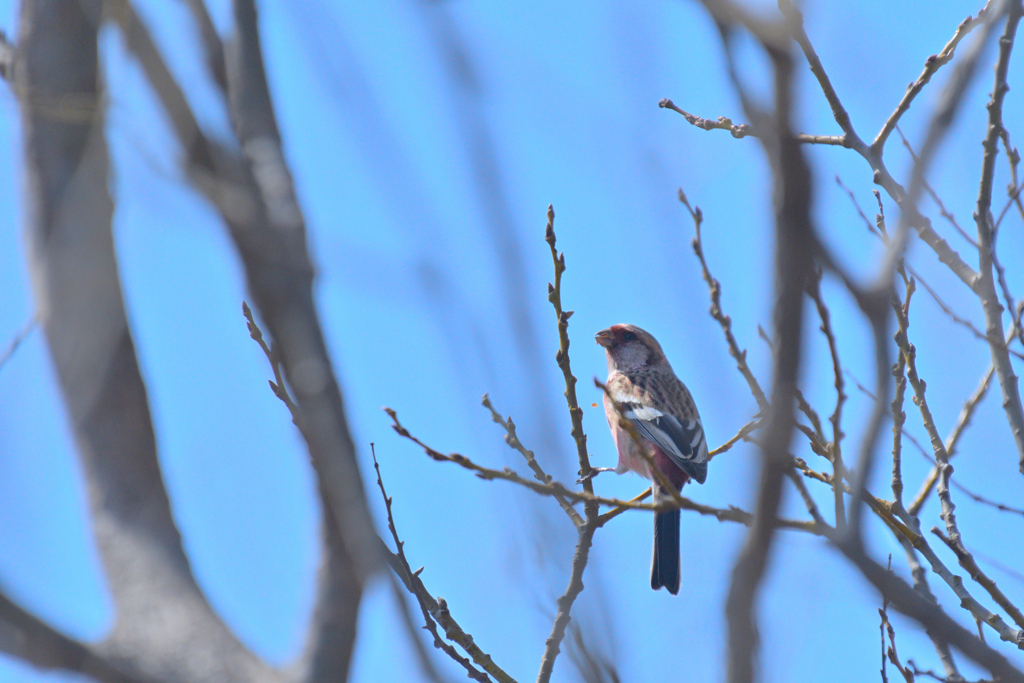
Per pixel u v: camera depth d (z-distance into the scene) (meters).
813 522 5.59
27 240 5.07
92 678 4.11
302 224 3.88
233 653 4.21
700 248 7.31
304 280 3.84
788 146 3.63
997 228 9.06
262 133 4.04
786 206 3.68
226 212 3.86
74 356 4.91
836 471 5.56
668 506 7.58
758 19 3.66
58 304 4.97
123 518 4.70
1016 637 8.37
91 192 5.09
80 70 5.34
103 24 4.45
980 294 9.02
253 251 3.83
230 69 4.12
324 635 4.03
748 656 3.79
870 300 4.29
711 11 3.72
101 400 4.86
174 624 4.29
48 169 5.13
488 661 8.99
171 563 4.57
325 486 4.04
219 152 4.02
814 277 4.20
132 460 4.86
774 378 3.81
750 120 3.71
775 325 3.78
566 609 8.12
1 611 3.99
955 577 8.66
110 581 4.55
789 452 3.81
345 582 4.05
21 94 5.22
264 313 3.82
